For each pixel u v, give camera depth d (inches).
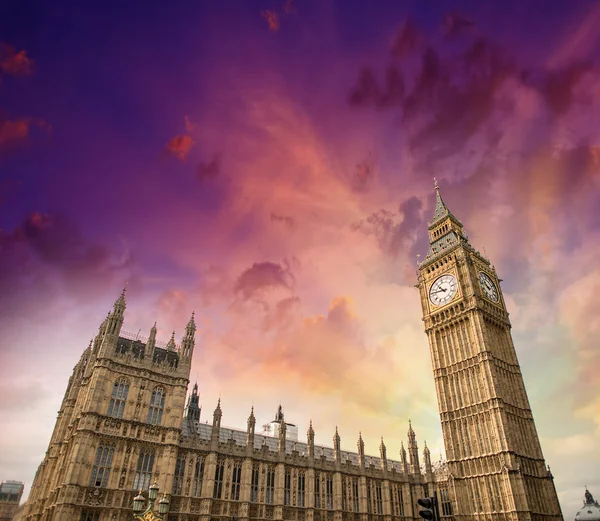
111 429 2114.9
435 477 3245.6
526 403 3174.2
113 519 1952.5
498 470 2795.3
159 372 2391.7
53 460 2458.2
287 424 3489.2
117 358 2285.9
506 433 2839.6
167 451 2219.5
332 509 2736.2
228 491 2363.4
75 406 2421.3
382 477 3075.8
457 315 3388.3
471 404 3100.4
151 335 2466.8
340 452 3211.1
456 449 3090.6
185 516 2164.1
